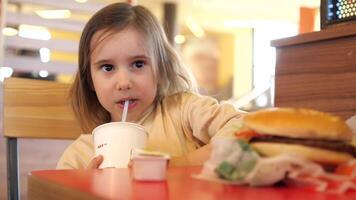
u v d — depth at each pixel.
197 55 5.62
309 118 0.47
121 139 0.78
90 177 0.50
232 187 0.44
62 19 2.82
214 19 5.21
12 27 2.58
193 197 0.38
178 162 0.77
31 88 1.19
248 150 0.45
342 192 0.41
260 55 5.16
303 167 0.43
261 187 0.44
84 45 1.12
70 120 1.23
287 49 0.89
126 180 0.48
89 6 2.95
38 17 2.71
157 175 0.48
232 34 5.71
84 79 1.18
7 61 2.46
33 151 2.03
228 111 0.99
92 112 1.20
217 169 0.46
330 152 0.45
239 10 4.84
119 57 1.03
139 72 1.05
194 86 1.26
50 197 0.48
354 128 0.67
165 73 1.14
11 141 1.15
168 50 1.18
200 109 1.04
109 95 1.05
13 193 1.14
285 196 0.40
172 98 1.15
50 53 2.76
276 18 5.08
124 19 1.06
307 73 0.85
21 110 1.16
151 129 1.08
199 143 1.07
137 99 1.05
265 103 3.33
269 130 0.47
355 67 0.77
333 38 0.80
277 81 0.91
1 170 1.93
